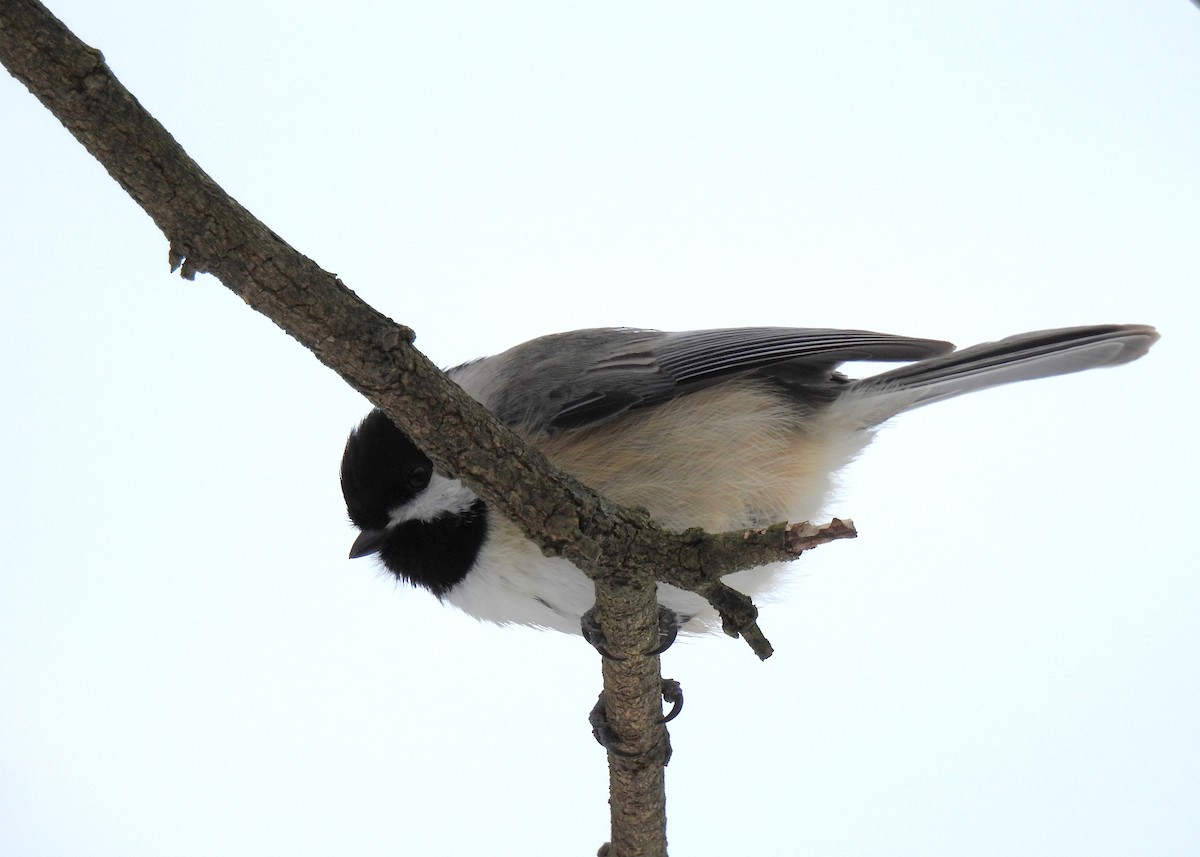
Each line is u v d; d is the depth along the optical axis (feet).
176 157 13.15
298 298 14.20
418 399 15.71
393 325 15.16
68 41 12.23
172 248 13.80
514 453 16.80
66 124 12.66
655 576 17.76
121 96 12.65
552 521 17.21
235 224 13.64
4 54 12.10
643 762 21.31
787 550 17.06
